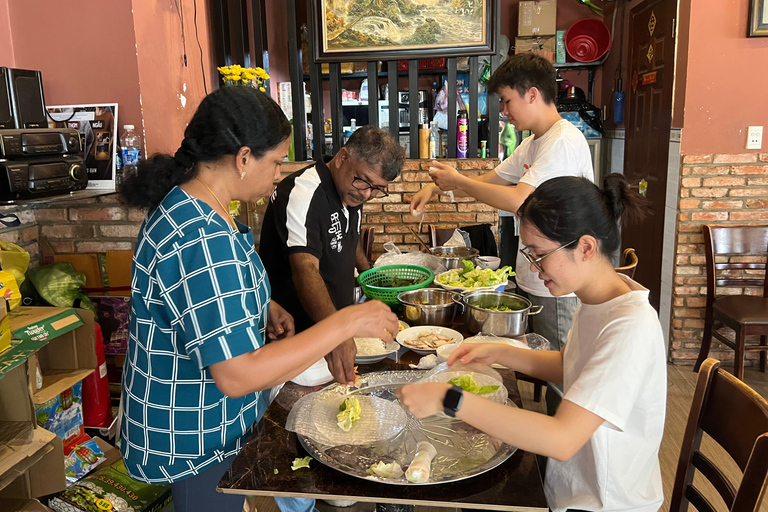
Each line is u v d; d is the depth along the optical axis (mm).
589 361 1195
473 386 1499
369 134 1876
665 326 4035
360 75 5160
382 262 2730
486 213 3854
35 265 2781
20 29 2643
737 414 1288
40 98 2270
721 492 1329
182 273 1174
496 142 3762
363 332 1291
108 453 2361
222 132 1216
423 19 3604
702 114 3660
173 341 1269
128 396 1368
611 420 1132
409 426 1381
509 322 1901
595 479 1299
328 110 5309
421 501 1146
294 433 1391
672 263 3887
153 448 1356
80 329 2262
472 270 2578
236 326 1149
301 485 1196
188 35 3188
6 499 1958
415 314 2057
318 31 3682
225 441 1394
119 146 2672
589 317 1297
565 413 1152
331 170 1984
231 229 1249
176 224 1200
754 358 3846
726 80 3600
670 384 3609
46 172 2098
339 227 2008
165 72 2885
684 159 3703
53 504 2049
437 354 1750
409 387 1223
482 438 1330
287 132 1316
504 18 5852
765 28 3465
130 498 2096
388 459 1254
